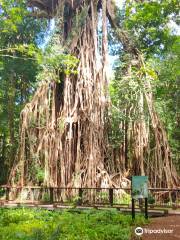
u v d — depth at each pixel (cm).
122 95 2380
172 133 2700
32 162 2298
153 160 2250
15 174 2323
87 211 1606
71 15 2606
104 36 2445
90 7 2530
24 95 2992
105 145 2300
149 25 2558
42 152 2303
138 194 1334
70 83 2400
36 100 2403
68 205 1862
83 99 2347
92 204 1880
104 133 2317
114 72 2630
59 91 2483
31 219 1394
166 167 2241
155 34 2561
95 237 1019
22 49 2034
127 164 2320
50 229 1109
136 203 1919
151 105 2336
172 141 2647
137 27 2614
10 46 2817
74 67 2428
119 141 2336
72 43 2458
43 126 2355
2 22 2050
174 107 2727
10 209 1738
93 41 2444
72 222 1281
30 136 2341
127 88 2372
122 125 2361
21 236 970
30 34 2895
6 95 2920
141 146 2281
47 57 2342
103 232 1088
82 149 2288
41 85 2420
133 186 1344
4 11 1977
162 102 2517
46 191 2203
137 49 2616
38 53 2059
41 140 2314
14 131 2925
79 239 989
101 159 2236
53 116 2378
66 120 2309
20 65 2812
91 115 2295
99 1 2611
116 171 2295
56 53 2367
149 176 2233
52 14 2695
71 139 2292
